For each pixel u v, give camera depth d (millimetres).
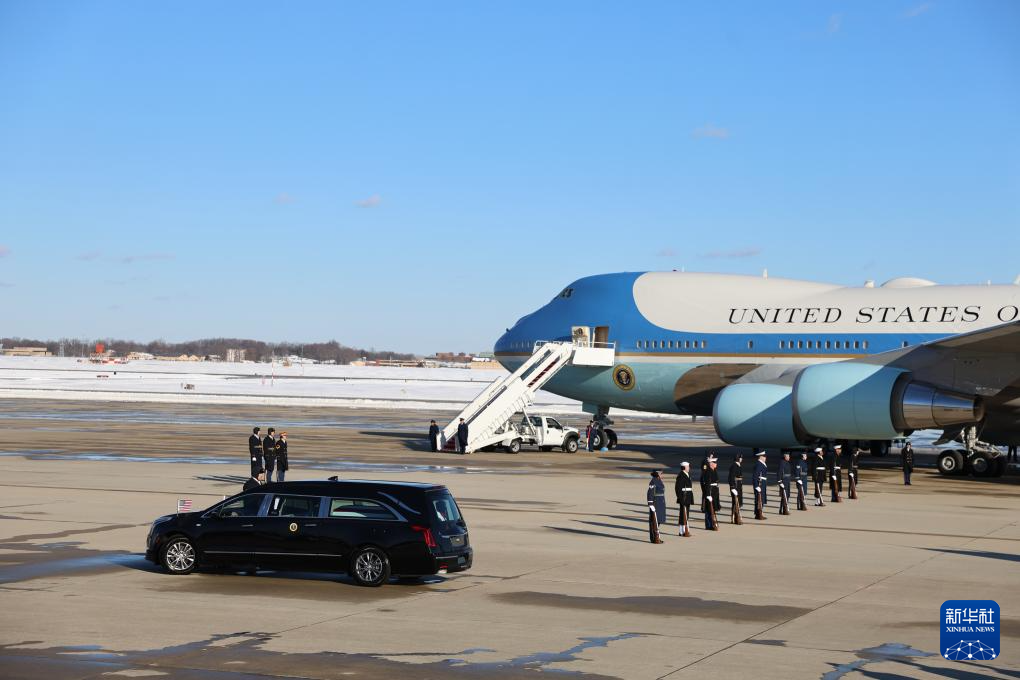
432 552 17031
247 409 93000
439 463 42719
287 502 17938
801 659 12828
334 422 75000
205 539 18062
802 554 21094
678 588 17438
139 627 14344
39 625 14422
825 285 45375
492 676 12023
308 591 17031
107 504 28328
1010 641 13828
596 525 25125
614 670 12281
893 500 31250
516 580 18109
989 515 27641
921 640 13859
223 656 12797
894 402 35781
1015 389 37562
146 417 77250
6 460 41938
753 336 44156
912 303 41219
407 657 12828
